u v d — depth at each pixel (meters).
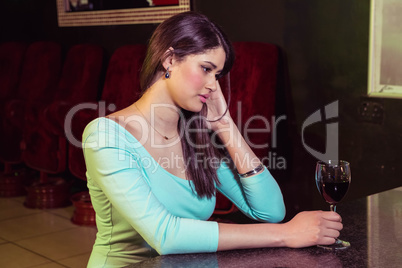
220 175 1.66
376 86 2.86
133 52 3.81
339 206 1.64
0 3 5.38
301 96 3.23
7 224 3.96
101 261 1.54
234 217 3.60
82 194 4.09
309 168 3.25
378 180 2.93
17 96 4.76
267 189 1.61
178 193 1.52
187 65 1.42
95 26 4.45
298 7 3.15
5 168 4.84
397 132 2.80
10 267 3.17
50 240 3.60
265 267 1.19
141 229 1.33
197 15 1.44
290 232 1.32
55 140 4.06
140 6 4.02
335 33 3.01
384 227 1.44
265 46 3.20
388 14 2.74
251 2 3.37
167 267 1.21
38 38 5.04
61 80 4.34
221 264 1.22
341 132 3.07
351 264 1.19
